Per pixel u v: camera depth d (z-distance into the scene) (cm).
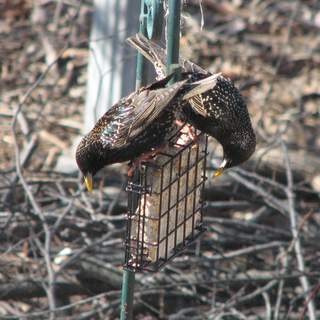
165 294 1127
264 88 1731
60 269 1094
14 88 1680
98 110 1477
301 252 1125
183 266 1191
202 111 843
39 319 1091
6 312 1109
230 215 1344
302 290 1204
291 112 1648
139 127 816
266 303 1097
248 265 1221
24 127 1420
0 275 1159
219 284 1169
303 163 1411
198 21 1895
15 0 1972
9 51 1800
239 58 1814
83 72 1723
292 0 2039
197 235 889
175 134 859
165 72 821
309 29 1941
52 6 1948
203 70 859
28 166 1420
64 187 1323
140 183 852
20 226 1203
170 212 859
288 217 1248
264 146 1324
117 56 1452
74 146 1484
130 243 860
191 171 867
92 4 1952
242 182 1236
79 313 1134
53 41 1819
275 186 1269
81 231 1195
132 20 1446
